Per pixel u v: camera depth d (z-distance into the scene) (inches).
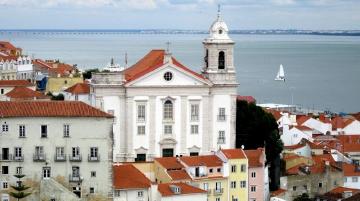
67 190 7819.9
